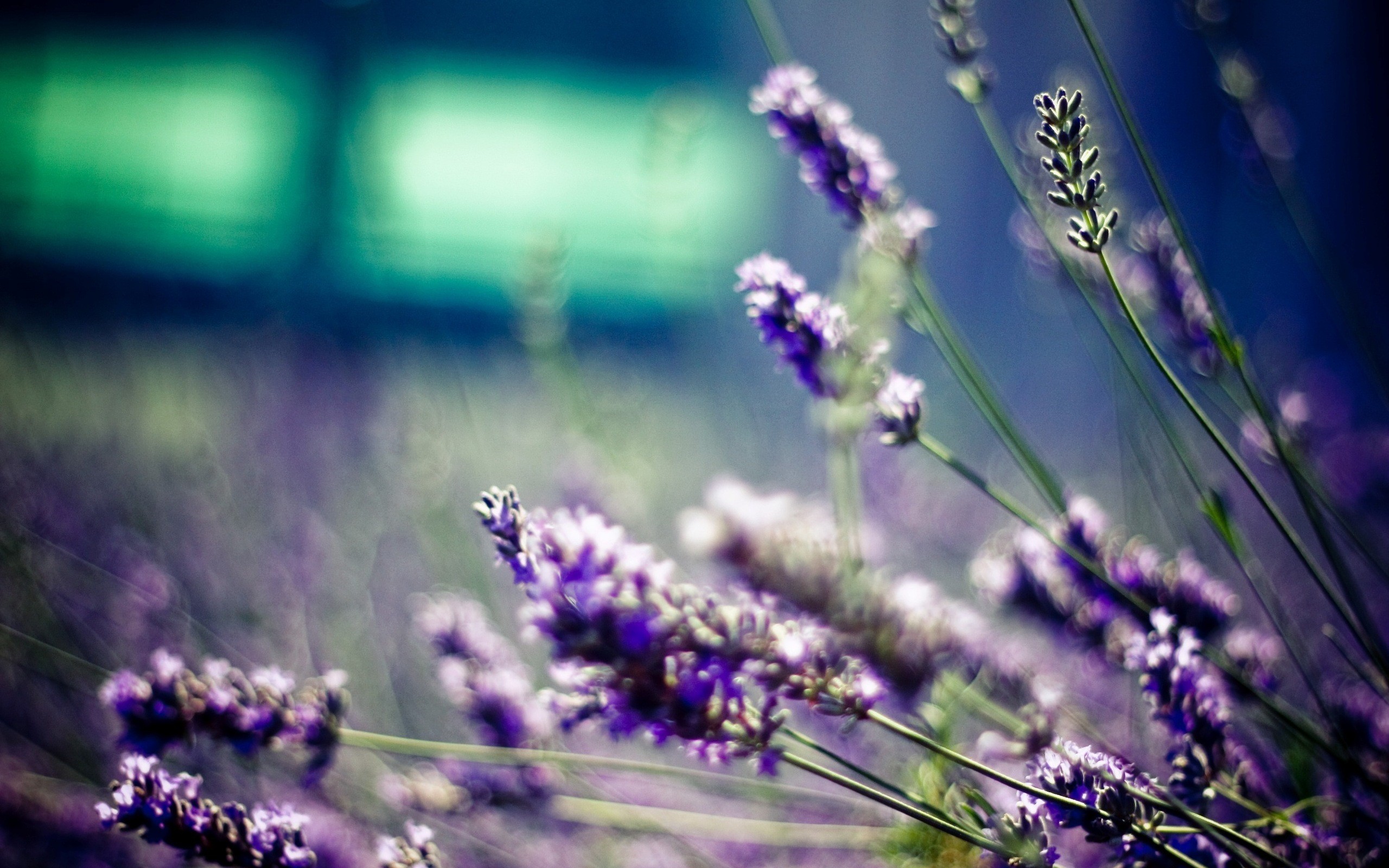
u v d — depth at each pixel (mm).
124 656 799
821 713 583
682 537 590
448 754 643
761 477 1089
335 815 710
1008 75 2592
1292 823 614
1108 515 944
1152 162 646
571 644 564
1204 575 664
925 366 1425
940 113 2641
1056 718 643
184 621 828
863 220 649
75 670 778
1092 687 722
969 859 632
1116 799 587
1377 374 742
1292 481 638
